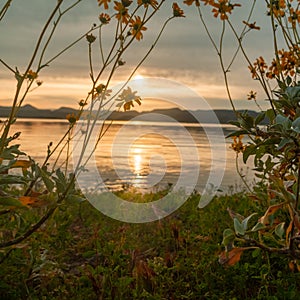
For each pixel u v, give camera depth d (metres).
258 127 0.56
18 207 0.64
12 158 0.65
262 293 0.80
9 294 0.77
